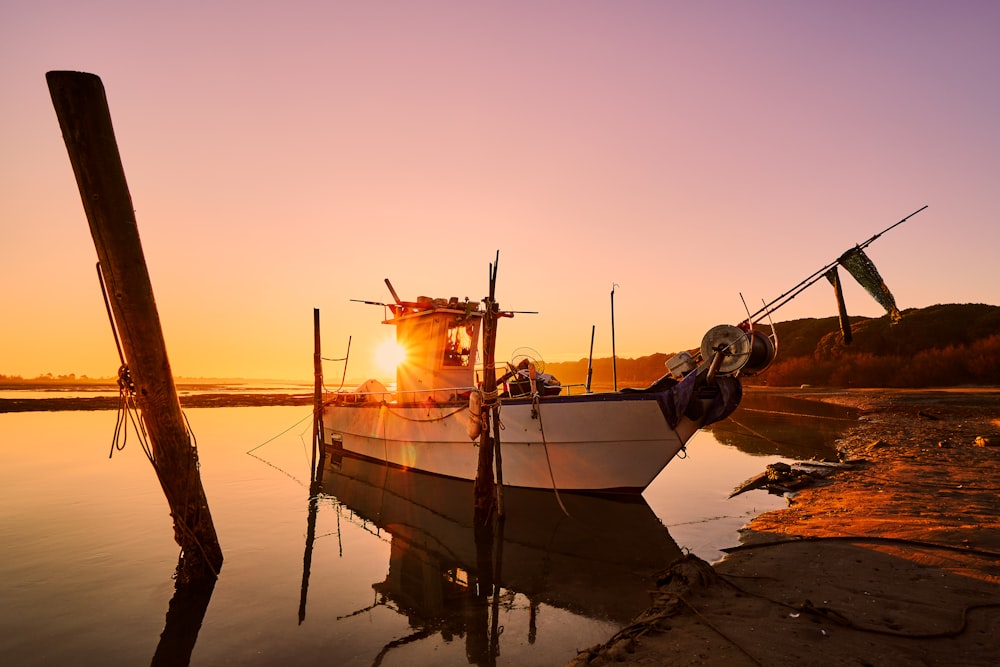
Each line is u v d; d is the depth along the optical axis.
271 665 5.35
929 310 68.25
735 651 4.60
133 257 6.64
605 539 9.25
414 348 15.44
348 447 19.00
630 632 5.27
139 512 11.49
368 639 5.88
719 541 8.70
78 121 6.27
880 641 4.62
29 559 8.49
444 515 11.34
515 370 13.38
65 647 5.71
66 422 33.19
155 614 6.54
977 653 4.32
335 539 9.80
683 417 10.82
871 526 8.30
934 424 23.34
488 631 5.99
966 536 7.34
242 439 25.59
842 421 27.22
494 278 10.92
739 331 10.38
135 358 6.90
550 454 11.76
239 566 8.26
